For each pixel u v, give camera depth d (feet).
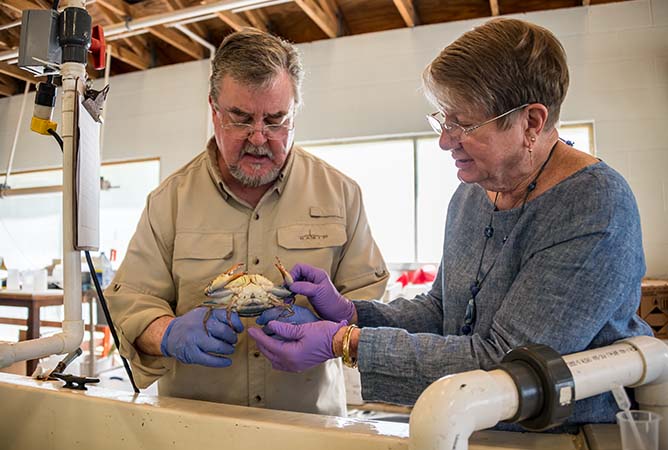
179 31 12.89
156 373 3.56
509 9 11.21
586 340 2.40
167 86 14.06
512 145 2.64
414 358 2.56
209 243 3.89
